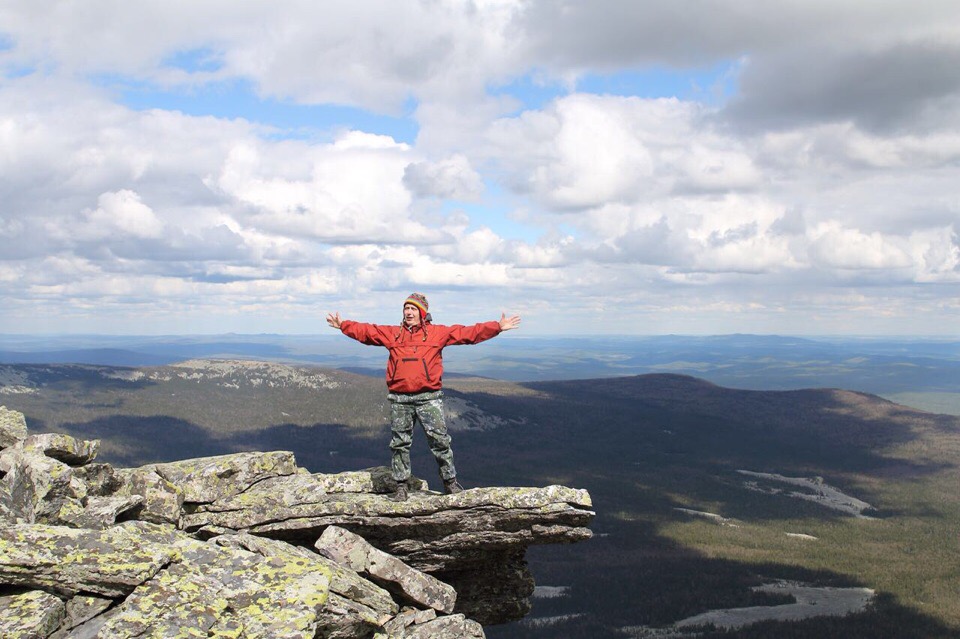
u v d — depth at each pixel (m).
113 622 9.44
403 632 12.62
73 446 13.14
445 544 14.60
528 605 16.44
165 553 10.79
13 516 11.29
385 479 15.06
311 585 11.05
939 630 159.75
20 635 8.95
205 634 9.59
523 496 14.15
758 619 166.00
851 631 157.88
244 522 14.08
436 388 14.31
